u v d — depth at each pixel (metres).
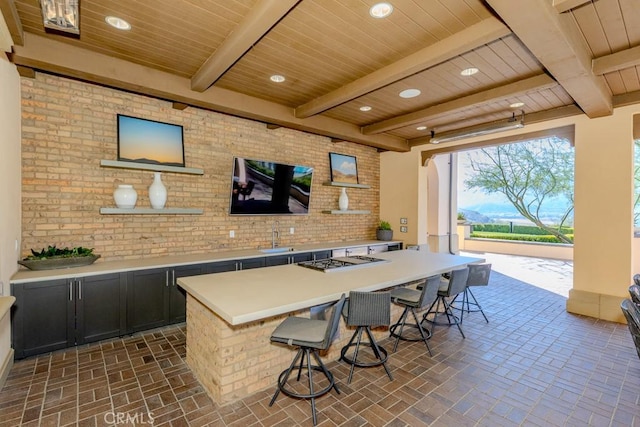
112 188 3.56
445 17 2.34
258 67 3.19
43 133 3.16
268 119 4.22
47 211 3.19
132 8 2.23
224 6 2.22
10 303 1.95
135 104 3.70
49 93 3.19
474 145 5.41
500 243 10.47
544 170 9.94
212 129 4.32
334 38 2.64
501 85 3.59
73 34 2.59
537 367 2.75
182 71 3.27
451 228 8.48
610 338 3.39
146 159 3.71
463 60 2.98
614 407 2.20
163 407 2.16
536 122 4.46
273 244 5.04
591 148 4.10
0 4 2.09
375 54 2.91
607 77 3.26
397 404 2.22
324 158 5.79
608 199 3.98
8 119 2.65
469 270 3.63
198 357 2.53
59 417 2.04
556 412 2.15
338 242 5.91
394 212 6.57
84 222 3.40
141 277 3.31
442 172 8.25
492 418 2.08
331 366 2.76
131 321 3.25
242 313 1.90
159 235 3.91
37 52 2.62
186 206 4.12
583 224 4.17
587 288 4.14
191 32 2.55
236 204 4.46
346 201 5.88
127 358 2.85
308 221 5.57
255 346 2.35
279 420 2.04
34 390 2.34
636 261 5.74
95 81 3.02
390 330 3.42
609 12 2.22
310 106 4.13
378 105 4.32
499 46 2.73
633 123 3.80
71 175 3.32
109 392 2.33
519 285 5.87
